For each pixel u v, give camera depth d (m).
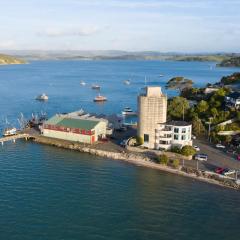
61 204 105.19
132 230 92.19
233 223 96.69
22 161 143.25
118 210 102.50
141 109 154.88
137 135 160.25
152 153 150.88
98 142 166.50
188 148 143.50
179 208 104.50
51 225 93.50
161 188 118.38
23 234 89.06
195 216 99.94
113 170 134.75
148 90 156.88
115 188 117.69
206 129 181.75
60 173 130.25
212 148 156.00
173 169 134.25
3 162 141.25
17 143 170.50
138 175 129.88
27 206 103.19
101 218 97.75
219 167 133.62
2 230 90.44
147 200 109.19
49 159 146.50
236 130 172.38
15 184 118.62
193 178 127.25
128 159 146.50
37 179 123.69
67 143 165.12
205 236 90.38
